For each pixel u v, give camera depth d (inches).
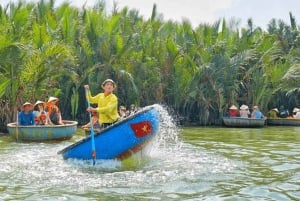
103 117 417.4
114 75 987.3
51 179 329.4
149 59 992.9
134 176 337.1
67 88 936.3
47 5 1019.3
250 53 1050.1
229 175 346.3
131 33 1023.6
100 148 387.9
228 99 1047.0
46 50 759.1
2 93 713.6
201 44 1066.7
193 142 587.5
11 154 458.6
